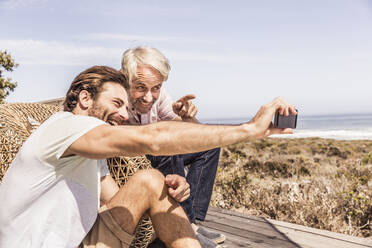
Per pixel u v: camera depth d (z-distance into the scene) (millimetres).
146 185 1491
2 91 14812
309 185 5941
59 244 1288
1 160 1615
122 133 1129
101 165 1750
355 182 6207
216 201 5426
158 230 1504
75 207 1332
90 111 1364
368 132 81000
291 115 1081
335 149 19984
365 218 4469
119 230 1483
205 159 2543
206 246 2137
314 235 2793
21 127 1760
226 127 1102
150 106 2451
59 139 1197
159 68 2307
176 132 1107
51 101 2199
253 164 10141
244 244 2594
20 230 1277
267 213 4961
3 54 14805
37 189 1254
